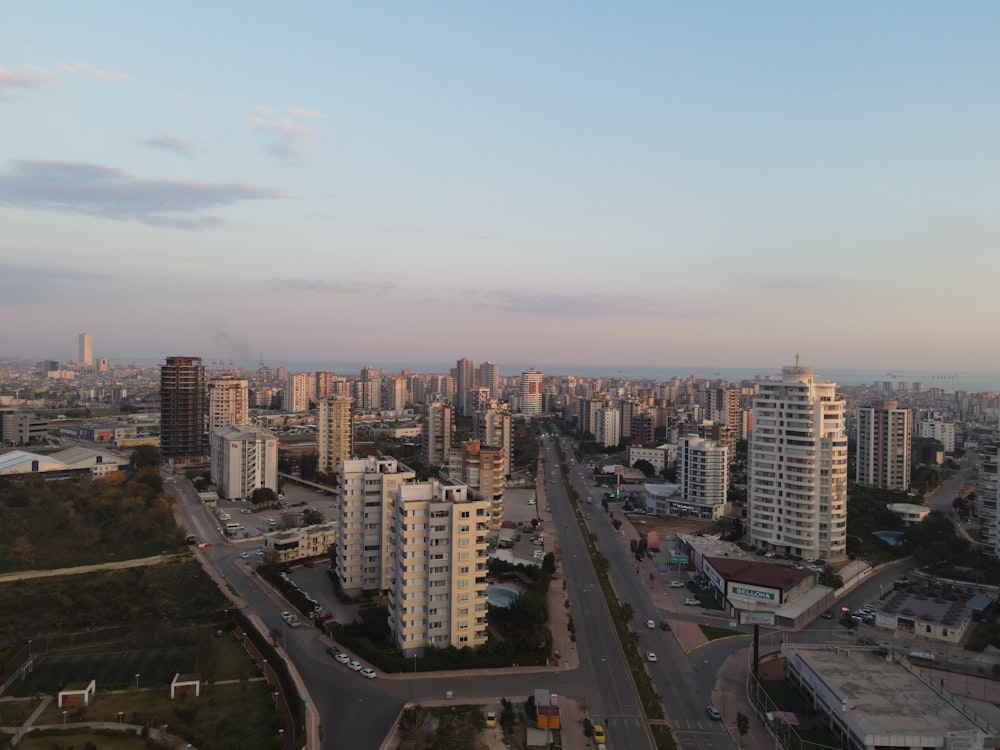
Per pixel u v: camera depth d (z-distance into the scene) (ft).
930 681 458.91
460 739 413.39
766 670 526.57
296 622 597.52
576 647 563.07
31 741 403.34
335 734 418.10
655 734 428.15
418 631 531.91
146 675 490.08
